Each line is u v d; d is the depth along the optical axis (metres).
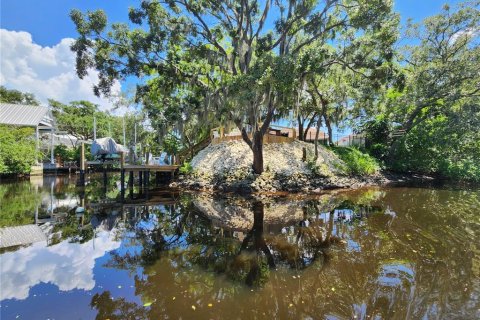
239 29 11.41
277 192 12.64
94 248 5.55
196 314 3.27
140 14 10.29
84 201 11.05
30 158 19.45
